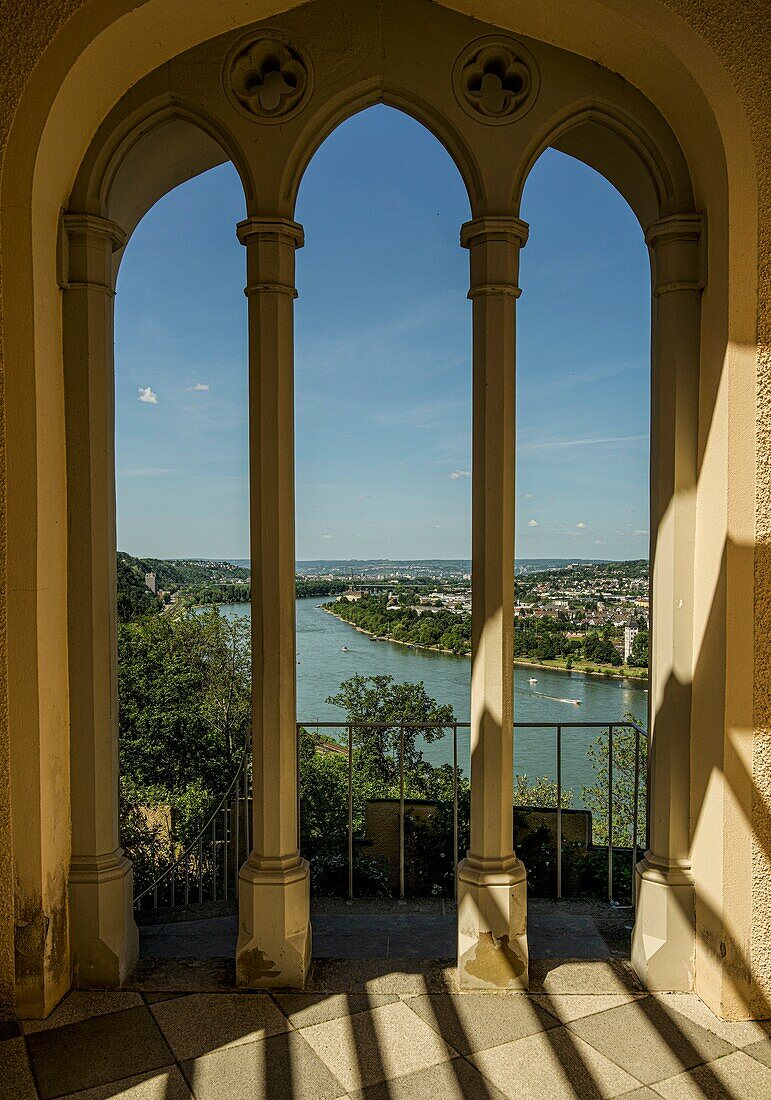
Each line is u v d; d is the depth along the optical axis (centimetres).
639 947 252
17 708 229
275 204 242
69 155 237
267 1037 220
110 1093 197
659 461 252
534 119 241
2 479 227
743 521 228
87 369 245
